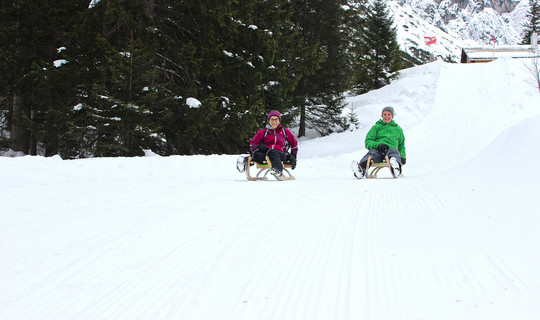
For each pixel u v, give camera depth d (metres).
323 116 31.92
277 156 8.09
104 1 14.35
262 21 19.28
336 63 28.81
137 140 15.76
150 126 15.45
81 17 14.52
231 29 17.39
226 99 17.86
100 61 15.46
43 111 16.34
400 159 8.72
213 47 17.22
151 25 15.73
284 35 21.53
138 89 15.39
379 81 45.44
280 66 19.95
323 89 29.77
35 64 14.49
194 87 16.98
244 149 19.64
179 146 17.17
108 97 14.18
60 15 15.38
